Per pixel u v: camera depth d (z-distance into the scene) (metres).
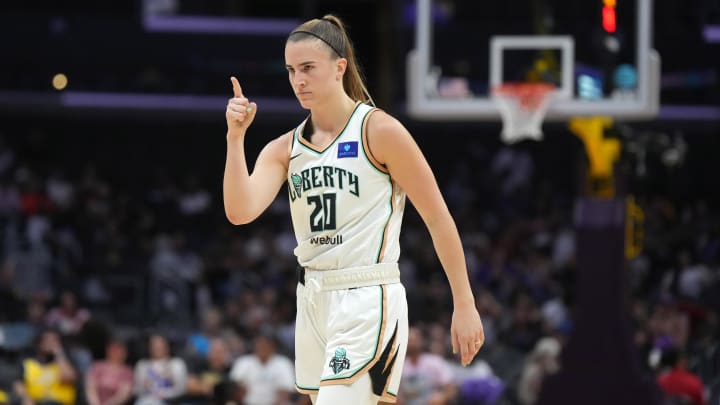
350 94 13.02
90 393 34.53
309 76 12.31
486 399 38.31
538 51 35.53
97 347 35.09
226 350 40.69
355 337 12.15
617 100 33.47
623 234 33.59
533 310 49.31
